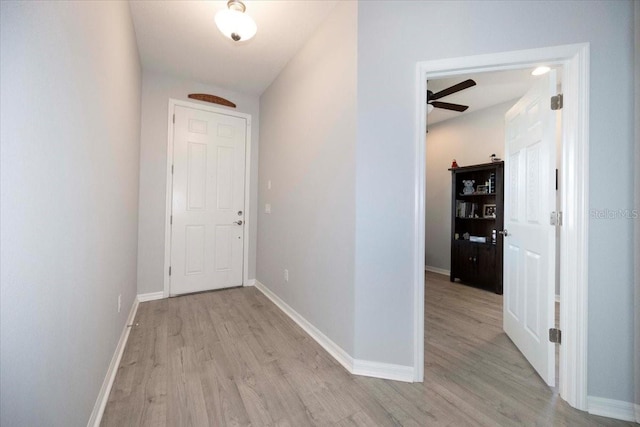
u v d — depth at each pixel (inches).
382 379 64.4
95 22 50.3
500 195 137.3
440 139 183.8
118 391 58.4
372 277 66.4
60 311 36.9
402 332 64.3
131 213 94.9
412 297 63.5
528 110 74.2
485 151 159.2
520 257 77.8
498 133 153.6
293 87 105.5
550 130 63.5
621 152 53.9
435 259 185.0
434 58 62.6
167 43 99.0
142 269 116.4
